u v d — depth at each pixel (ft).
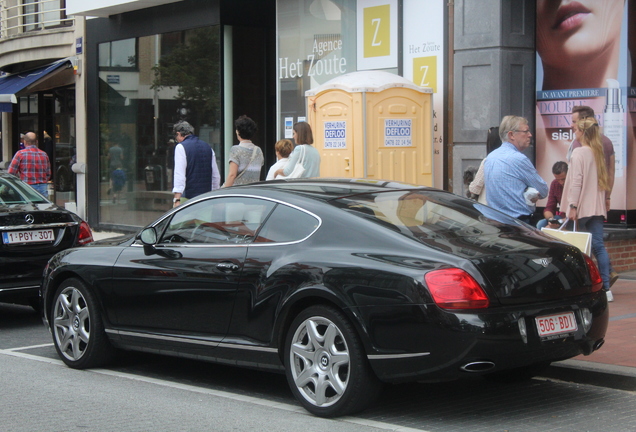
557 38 35.91
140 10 54.24
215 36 48.70
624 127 35.01
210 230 20.80
